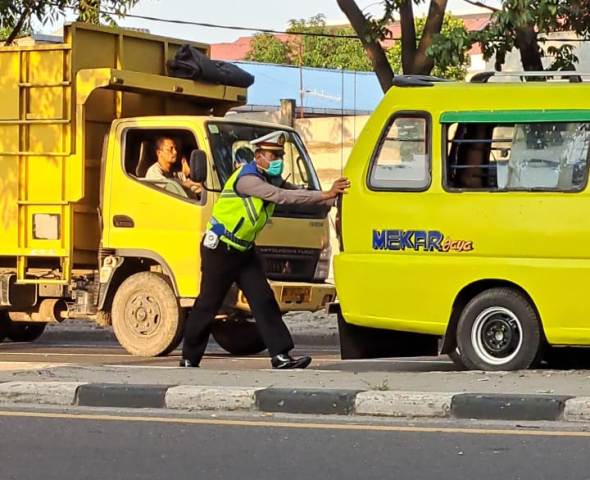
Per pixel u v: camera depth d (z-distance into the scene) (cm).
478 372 1075
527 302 1080
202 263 1158
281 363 1148
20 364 1177
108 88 1391
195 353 1173
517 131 1086
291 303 1353
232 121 1377
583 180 1061
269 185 1131
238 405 988
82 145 1385
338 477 756
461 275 1089
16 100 1412
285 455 819
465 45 1550
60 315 1454
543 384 1002
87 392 1021
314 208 1406
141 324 1366
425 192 1105
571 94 1074
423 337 1165
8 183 1423
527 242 1070
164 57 1505
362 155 1134
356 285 1129
